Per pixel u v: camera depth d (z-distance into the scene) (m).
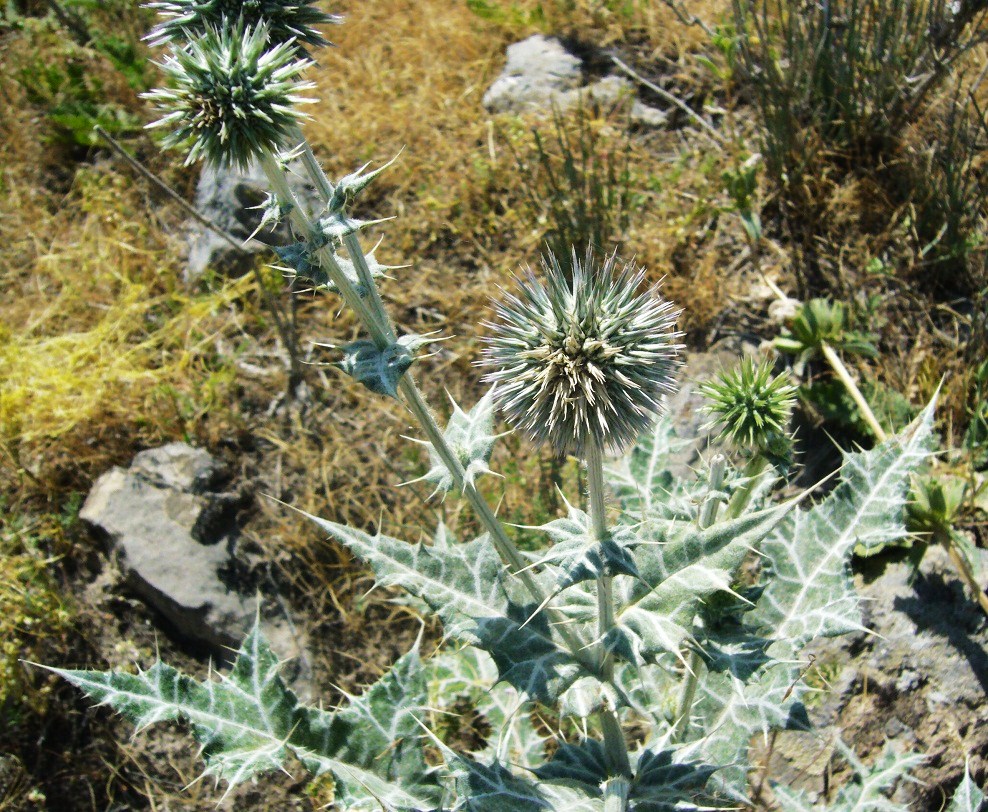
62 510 0.51
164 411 0.54
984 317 0.50
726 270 0.57
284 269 0.26
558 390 0.25
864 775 0.37
